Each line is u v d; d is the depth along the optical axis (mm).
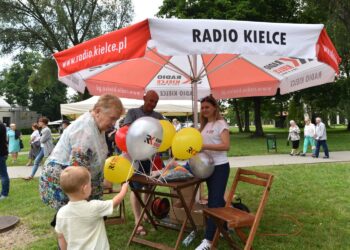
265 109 38812
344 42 22953
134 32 3113
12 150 15367
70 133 3082
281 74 6117
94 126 3111
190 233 4688
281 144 22047
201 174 4051
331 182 8680
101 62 3264
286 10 26141
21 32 32406
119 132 4336
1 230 5402
